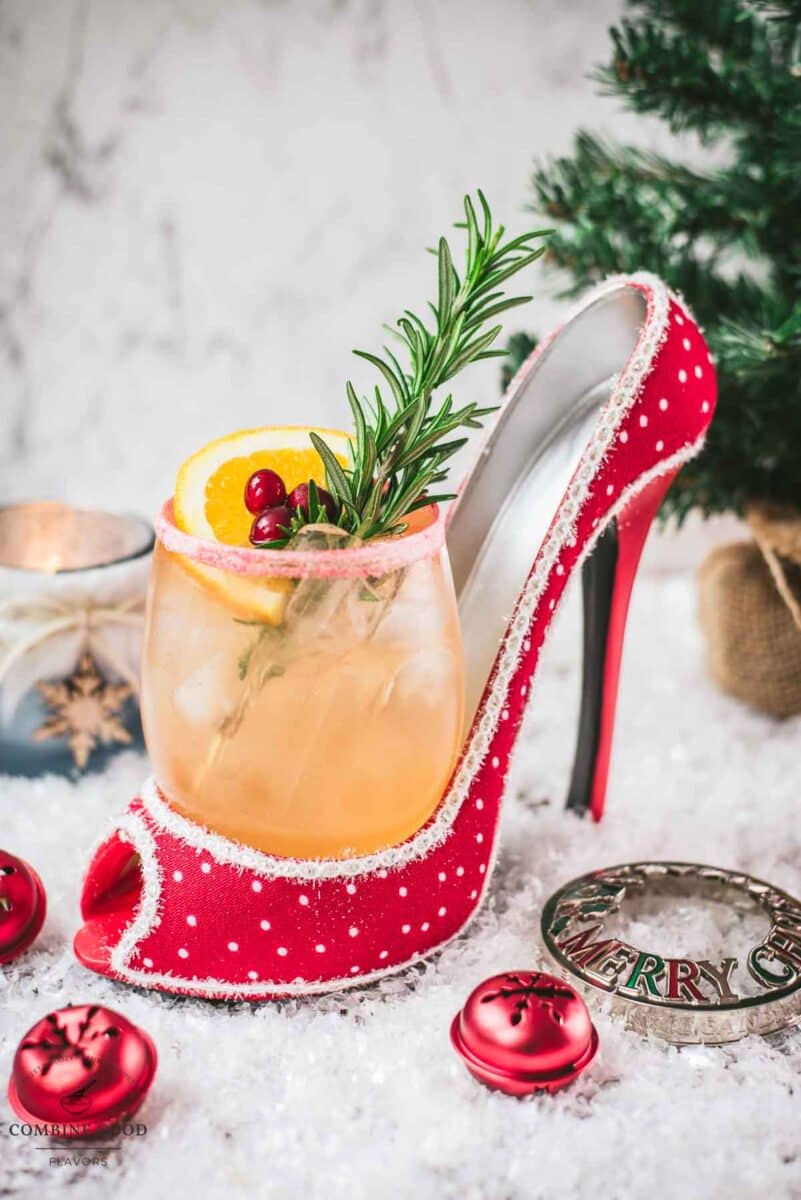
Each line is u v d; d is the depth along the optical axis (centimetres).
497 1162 44
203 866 49
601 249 67
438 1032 49
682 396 55
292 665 46
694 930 54
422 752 48
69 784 63
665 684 74
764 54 65
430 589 48
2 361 87
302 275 88
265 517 47
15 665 62
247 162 85
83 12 81
